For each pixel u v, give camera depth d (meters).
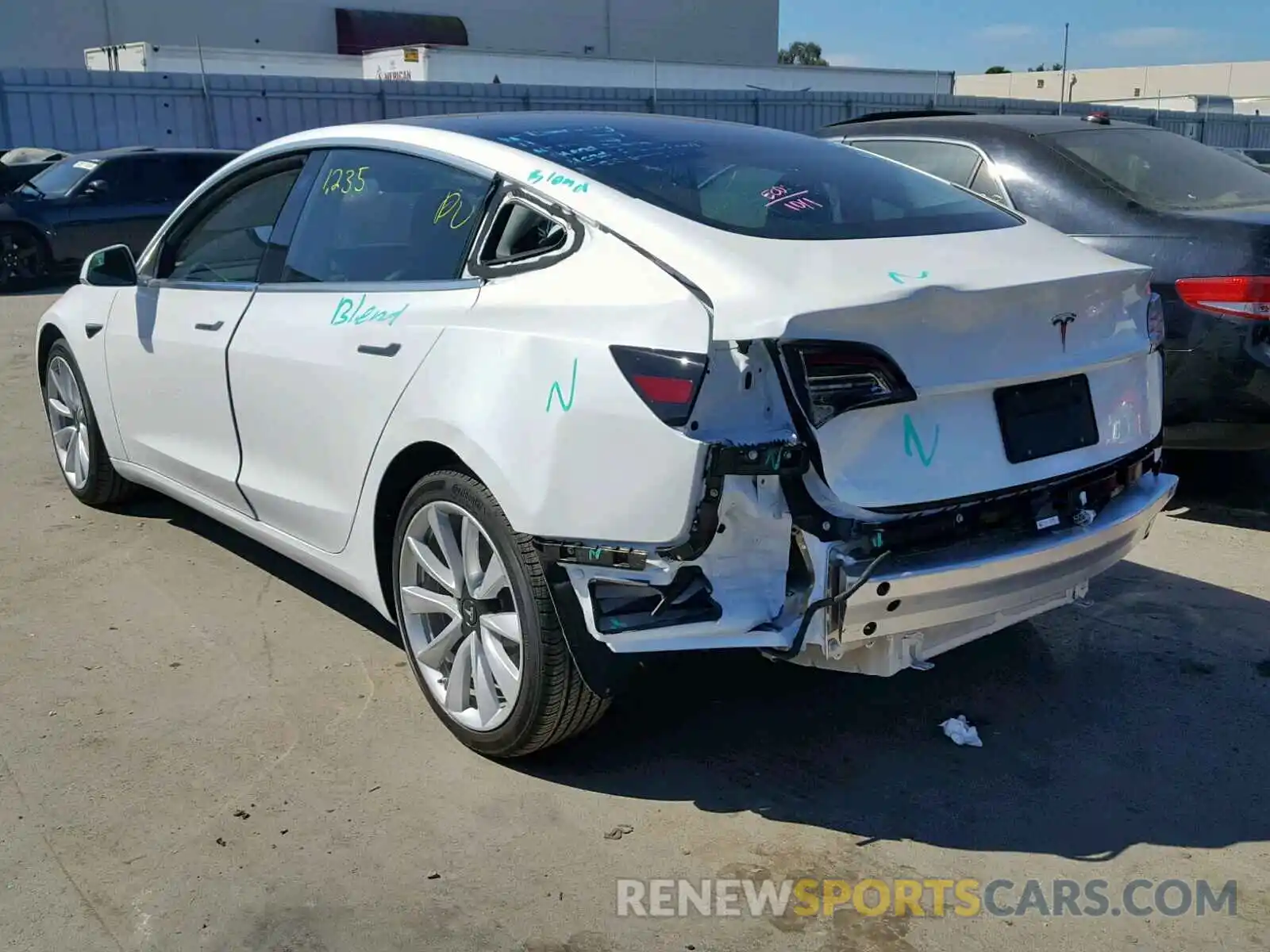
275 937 2.60
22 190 14.66
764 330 2.56
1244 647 4.05
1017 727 3.53
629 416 2.71
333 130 4.02
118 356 4.82
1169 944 2.59
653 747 3.40
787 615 2.73
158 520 5.36
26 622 4.22
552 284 3.03
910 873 2.84
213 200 4.46
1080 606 4.40
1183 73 52.56
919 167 6.01
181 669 3.86
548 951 2.57
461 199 3.41
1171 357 5.00
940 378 2.78
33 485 5.93
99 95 21.97
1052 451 3.03
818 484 2.65
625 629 2.77
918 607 2.80
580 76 28.08
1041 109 32.12
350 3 41.12
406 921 2.66
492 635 3.19
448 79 26.02
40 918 2.66
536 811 3.08
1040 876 2.83
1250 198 5.52
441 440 3.13
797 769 3.29
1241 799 3.15
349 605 4.38
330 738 3.43
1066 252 3.30
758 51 52.72
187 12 37.31
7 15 34.12
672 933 2.62
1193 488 5.81
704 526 2.64
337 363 3.54
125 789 3.15
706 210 3.09
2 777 3.21
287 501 3.88
